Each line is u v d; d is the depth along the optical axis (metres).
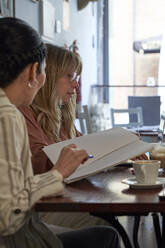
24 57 1.18
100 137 1.70
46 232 1.23
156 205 1.12
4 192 1.03
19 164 1.07
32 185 1.12
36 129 1.92
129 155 1.51
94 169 1.48
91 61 8.00
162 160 1.69
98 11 8.53
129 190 1.32
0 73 1.17
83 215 1.79
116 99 8.39
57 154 1.60
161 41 8.28
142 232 3.04
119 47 8.47
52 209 1.14
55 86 2.08
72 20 6.61
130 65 8.39
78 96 6.59
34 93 1.25
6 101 1.12
